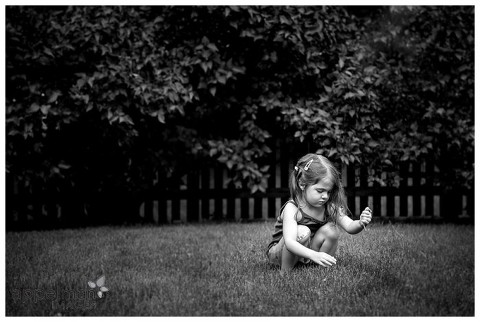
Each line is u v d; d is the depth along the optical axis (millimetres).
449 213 6750
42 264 4098
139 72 5910
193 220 6816
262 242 4676
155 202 8953
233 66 6188
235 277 3521
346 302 3006
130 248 4672
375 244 4426
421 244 4531
